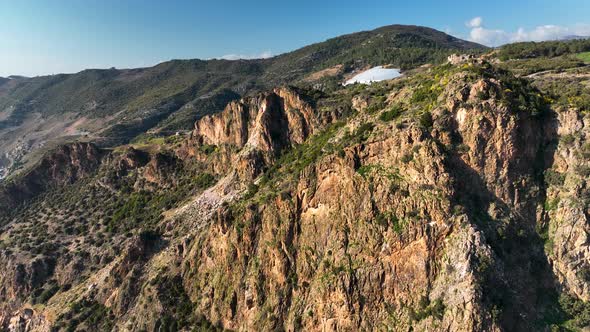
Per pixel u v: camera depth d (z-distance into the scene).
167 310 88.94
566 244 62.03
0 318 120.44
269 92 118.25
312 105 113.62
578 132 65.31
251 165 111.88
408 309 61.22
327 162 75.00
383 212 66.75
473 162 66.12
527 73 102.12
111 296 101.00
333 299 66.94
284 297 74.62
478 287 56.84
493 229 62.72
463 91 69.19
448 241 61.50
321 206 74.75
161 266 99.50
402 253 63.69
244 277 81.25
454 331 56.31
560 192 64.31
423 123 68.88
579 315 58.81
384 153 70.75
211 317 83.44
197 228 103.69
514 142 65.25
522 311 58.53
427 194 63.94
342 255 69.00
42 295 116.62
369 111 87.75
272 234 79.38
